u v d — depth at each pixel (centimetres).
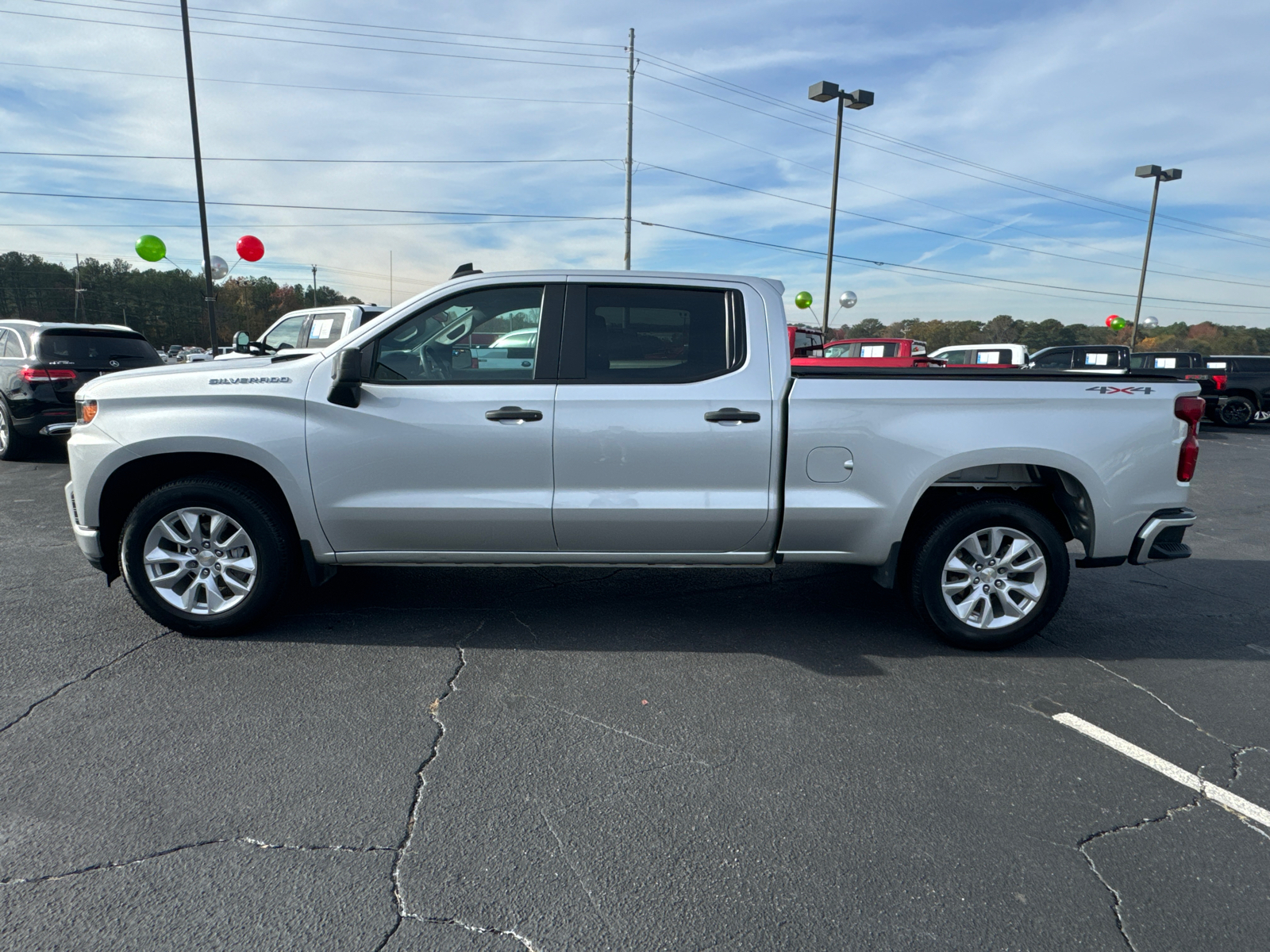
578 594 477
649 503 382
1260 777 287
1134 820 258
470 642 397
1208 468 1124
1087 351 1800
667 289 388
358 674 356
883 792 271
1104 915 213
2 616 420
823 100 2577
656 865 230
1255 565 595
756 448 380
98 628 404
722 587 499
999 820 256
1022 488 420
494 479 381
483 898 215
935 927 207
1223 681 372
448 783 271
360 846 236
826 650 399
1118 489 386
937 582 395
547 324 385
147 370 404
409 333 386
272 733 301
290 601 452
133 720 309
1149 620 461
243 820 247
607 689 348
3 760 278
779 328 387
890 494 384
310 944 196
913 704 340
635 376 383
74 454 385
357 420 376
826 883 224
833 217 2645
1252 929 209
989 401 380
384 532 387
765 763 288
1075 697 351
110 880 218
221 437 373
